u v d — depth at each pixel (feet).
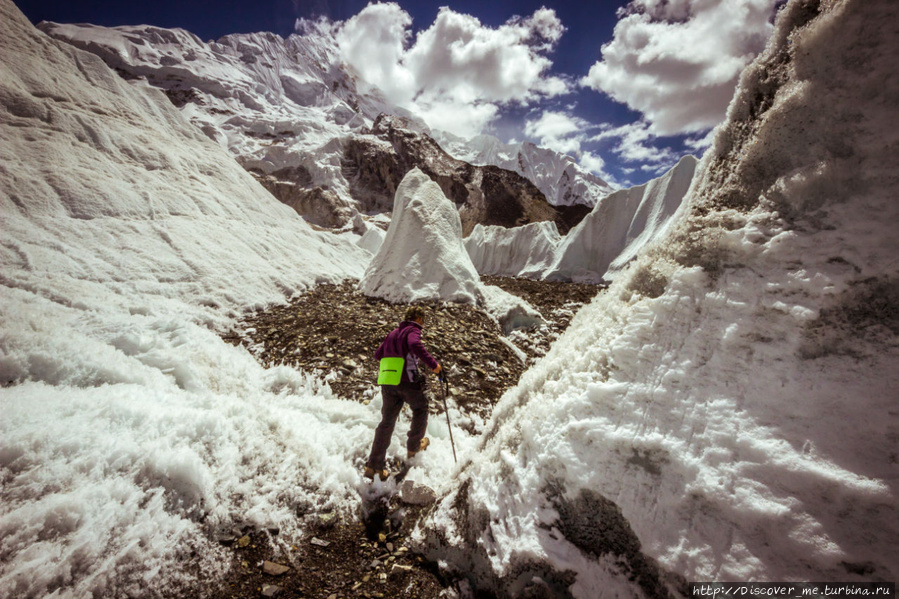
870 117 4.03
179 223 26.37
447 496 6.75
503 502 5.63
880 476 3.22
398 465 9.07
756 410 4.00
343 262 39.04
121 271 19.01
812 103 4.43
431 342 16.93
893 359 3.49
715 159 5.82
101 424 7.02
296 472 7.88
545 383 6.15
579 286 48.37
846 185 4.11
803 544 3.32
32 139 25.05
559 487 5.13
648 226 54.19
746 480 3.77
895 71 3.92
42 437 6.19
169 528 5.94
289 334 16.93
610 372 5.23
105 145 29.45
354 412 10.83
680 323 4.87
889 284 3.67
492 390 14.37
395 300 24.16
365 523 7.30
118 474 6.21
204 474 6.77
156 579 5.40
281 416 9.37
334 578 6.02
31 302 13.32
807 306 4.01
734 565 3.58
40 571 4.68
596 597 4.49
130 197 25.73
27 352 8.91
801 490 3.49
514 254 72.95
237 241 28.32
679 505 4.11
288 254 31.09
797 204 4.43
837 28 4.26
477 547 5.67
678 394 4.54
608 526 4.66
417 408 8.75
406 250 26.45
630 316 5.36
